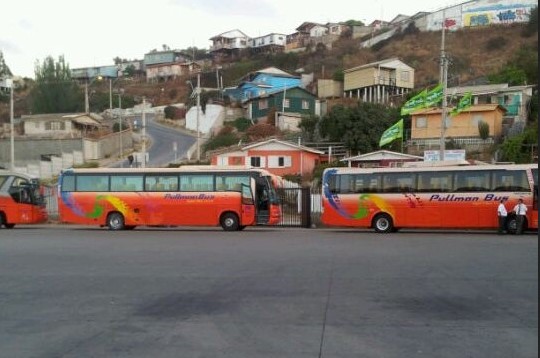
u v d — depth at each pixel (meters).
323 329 7.92
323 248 18.89
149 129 88.88
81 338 7.61
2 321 8.69
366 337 7.46
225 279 12.45
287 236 24.52
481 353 6.69
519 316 8.66
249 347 7.05
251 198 28.23
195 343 7.27
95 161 66.38
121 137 70.50
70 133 75.88
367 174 27.27
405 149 51.84
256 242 21.36
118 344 7.28
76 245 20.38
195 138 79.56
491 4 87.75
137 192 28.70
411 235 24.97
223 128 77.00
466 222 25.75
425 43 89.75
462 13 90.06
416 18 96.50
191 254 17.28
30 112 92.19
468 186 25.84
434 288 11.12
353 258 16.02
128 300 10.23
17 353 6.92
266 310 9.21
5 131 79.12
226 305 9.66
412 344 7.11
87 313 9.18
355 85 76.31
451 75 68.75
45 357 6.74
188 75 117.69
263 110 76.81
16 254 17.58
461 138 49.81
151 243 21.06
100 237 24.00
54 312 9.29
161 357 6.67
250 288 11.27
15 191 30.44
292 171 52.34
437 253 17.17
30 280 12.62
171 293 10.86
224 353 6.80
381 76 73.81
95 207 28.91
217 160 53.91
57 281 12.44
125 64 136.25
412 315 8.77
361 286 11.38
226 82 105.56
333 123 55.53
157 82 120.62
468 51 82.62
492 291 10.78
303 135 59.69
